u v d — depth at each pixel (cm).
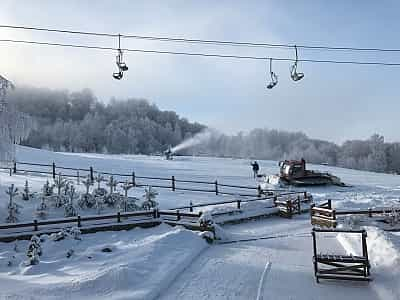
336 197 2991
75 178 3247
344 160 13262
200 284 1207
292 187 3453
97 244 1678
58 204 2134
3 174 3275
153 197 2280
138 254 1451
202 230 1828
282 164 3794
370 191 3378
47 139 13462
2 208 2039
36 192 2372
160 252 1480
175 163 5631
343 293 1129
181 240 1631
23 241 1714
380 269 1280
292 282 1221
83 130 13912
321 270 1227
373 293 1127
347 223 1898
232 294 1126
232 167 5338
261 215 2327
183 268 1352
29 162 4281
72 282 1161
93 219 1894
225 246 1698
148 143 14562
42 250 1558
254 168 4128
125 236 1806
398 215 1941
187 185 3344
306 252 1574
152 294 1104
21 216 1997
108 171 4025
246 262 1434
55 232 1775
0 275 1305
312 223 2119
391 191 3372
